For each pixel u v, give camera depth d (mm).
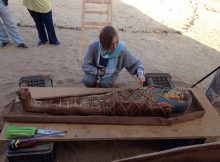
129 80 4684
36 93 3168
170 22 7535
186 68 5289
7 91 4125
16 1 7969
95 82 3748
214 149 2051
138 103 2836
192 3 9211
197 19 7926
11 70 4699
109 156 3135
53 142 2775
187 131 2793
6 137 2631
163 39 6488
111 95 2973
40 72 4695
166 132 2766
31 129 2658
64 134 2662
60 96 3092
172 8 8594
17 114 2822
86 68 3520
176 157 2033
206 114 3041
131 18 7547
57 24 6680
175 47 6141
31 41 5820
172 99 2918
